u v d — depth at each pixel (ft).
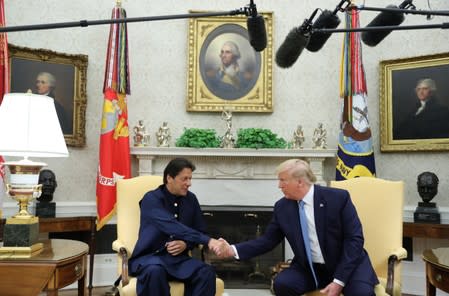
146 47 17.60
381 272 10.00
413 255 15.60
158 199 9.83
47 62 15.85
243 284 15.80
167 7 17.69
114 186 15.20
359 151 15.17
